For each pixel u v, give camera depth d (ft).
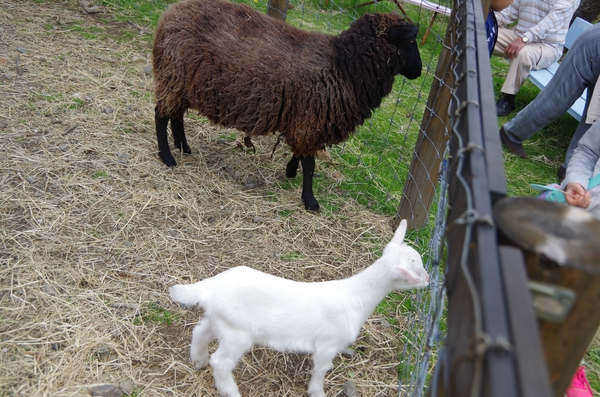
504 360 2.53
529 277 3.39
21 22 16.99
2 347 7.14
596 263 3.18
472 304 3.02
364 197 12.73
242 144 13.70
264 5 22.76
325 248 10.71
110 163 11.66
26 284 8.21
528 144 17.98
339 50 10.48
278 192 12.16
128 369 7.30
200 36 10.43
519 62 18.54
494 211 3.63
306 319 6.68
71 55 15.85
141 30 18.44
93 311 8.04
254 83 10.32
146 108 14.23
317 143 10.91
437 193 11.23
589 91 15.43
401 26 10.40
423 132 10.82
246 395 7.38
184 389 7.22
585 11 24.94
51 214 9.80
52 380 6.84
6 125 12.08
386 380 8.07
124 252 9.37
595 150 9.72
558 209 3.66
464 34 7.14
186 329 8.13
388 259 7.01
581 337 3.53
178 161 12.41
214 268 9.48
